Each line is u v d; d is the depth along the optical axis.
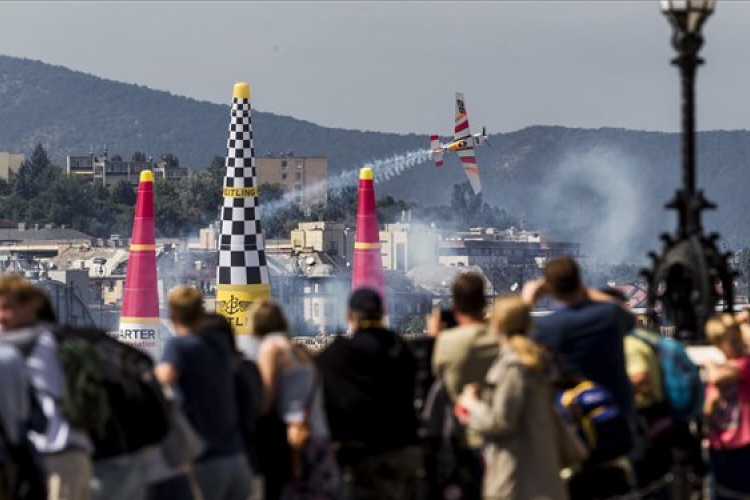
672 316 54.41
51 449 42.06
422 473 45.69
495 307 43.94
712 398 49.44
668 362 47.94
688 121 53.59
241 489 45.09
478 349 44.53
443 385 45.50
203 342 44.16
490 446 44.06
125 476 43.44
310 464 45.19
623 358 46.09
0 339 42.28
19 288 42.44
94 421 42.12
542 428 43.81
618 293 49.19
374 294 45.91
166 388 43.50
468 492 45.72
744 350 49.47
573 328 45.62
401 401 45.41
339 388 45.12
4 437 40.75
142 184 103.31
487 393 44.12
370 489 45.25
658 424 48.06
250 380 45.34
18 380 40.84
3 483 40.78
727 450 49.25
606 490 46.09
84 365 42.19
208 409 44.03
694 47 53.41
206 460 44.34
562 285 46.00
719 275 53.88
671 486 48.19
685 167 53.69
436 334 47.38
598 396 45.56
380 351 45.22
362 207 92.12
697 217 53.53
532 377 43.44
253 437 45.56
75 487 42.22
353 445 45.22
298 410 45.16
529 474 43.66
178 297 44.41
